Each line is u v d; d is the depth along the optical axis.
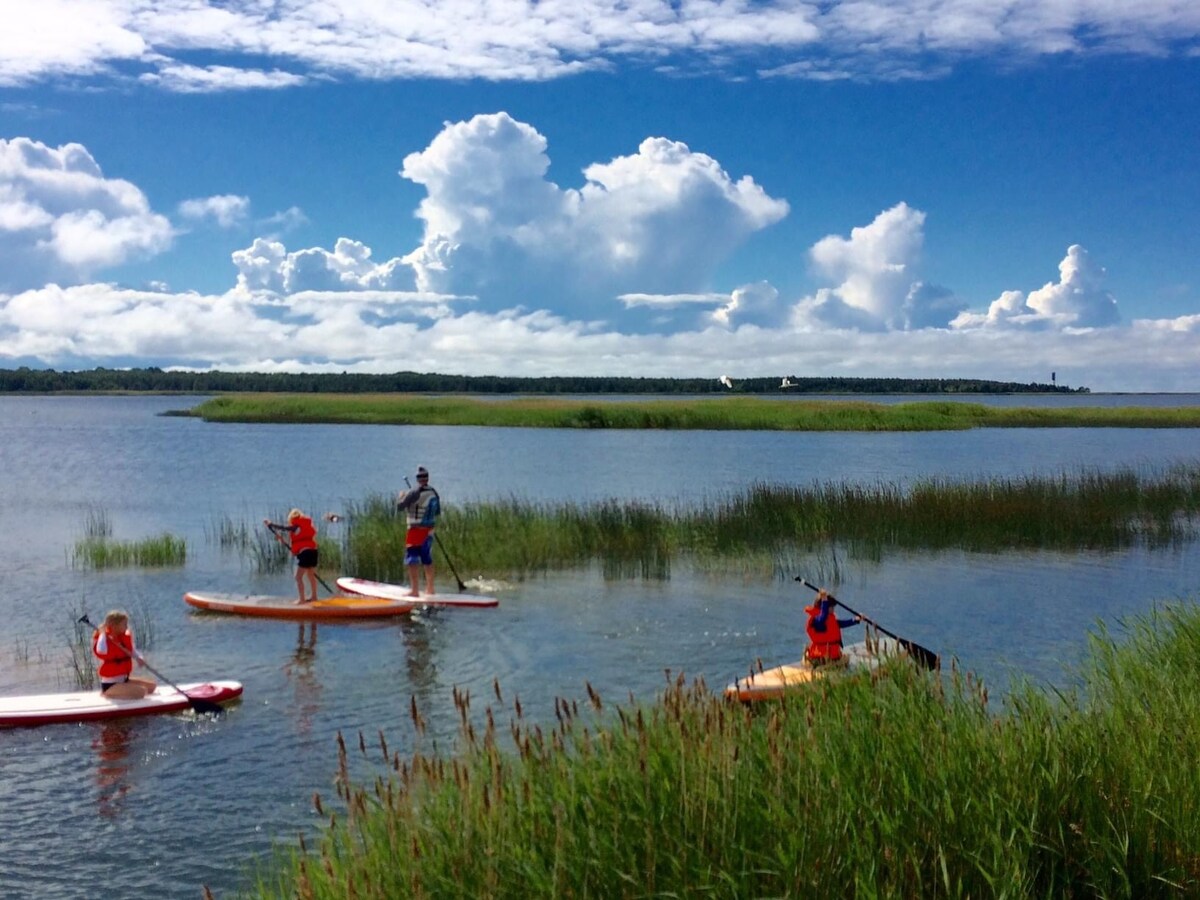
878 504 25.11
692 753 5.89
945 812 5.43
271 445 57.19
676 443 58.66
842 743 6.24
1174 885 5.08
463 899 5.04
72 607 16.72
